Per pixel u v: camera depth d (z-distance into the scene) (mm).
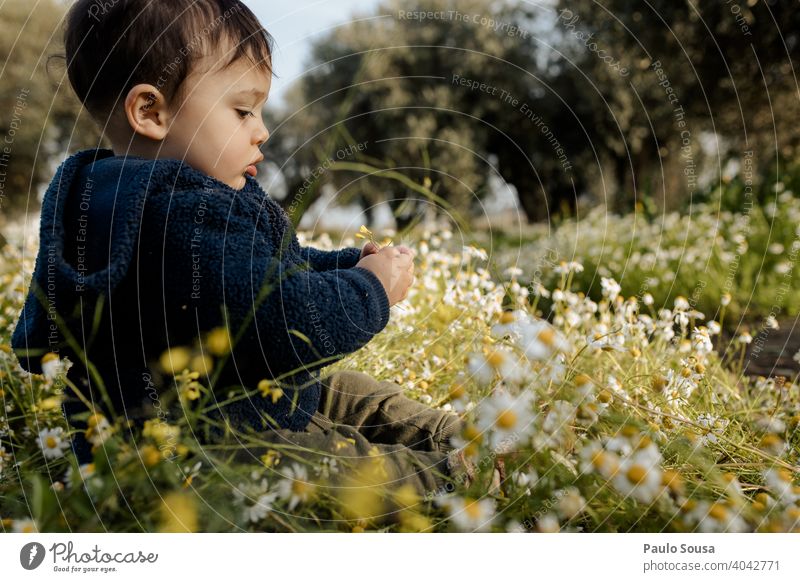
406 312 2178
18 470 1188
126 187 1206
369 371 1884
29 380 1578
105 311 1188
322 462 1168
